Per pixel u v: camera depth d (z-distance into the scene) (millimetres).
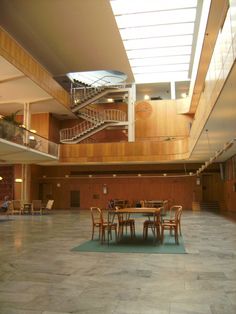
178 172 24516
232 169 20453
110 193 25406
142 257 6660
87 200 25641
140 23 18328
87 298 4137
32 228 12406
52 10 14961
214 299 4059
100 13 15266
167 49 21688
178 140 21562
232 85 7664
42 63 21250
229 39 6852
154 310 3709
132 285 4680
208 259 6426
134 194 25078
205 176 25172
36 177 25516
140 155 22047
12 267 5848
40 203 20406
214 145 16703
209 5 11625
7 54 14688
